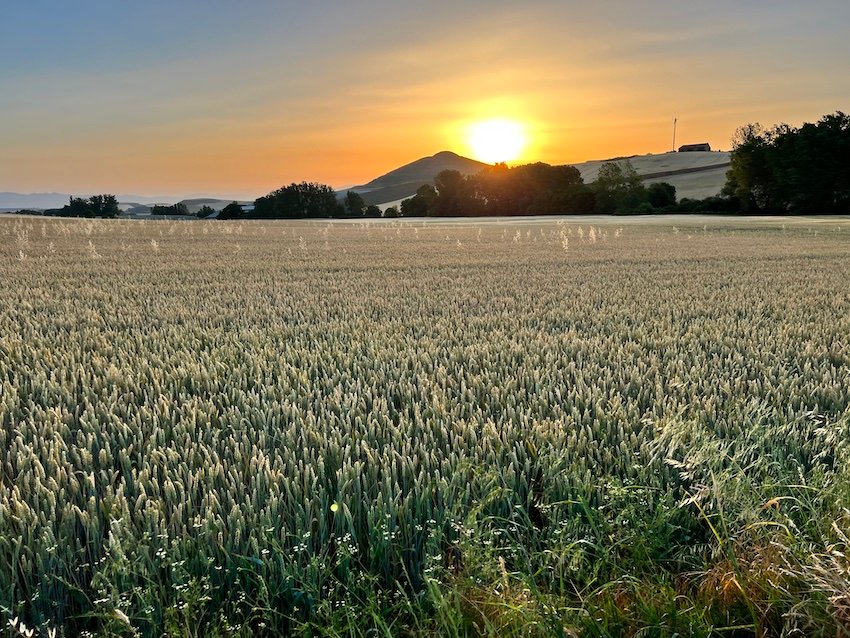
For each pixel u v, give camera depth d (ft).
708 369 16.56
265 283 37.81
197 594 7.11
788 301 29.37
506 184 333.01
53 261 52.70
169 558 7.54
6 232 98.07
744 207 251.60
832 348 18.29
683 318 25.29
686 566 8.55
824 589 7.31
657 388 13.92
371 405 13.34
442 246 79.30
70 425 12.06
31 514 8.38
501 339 20.36
